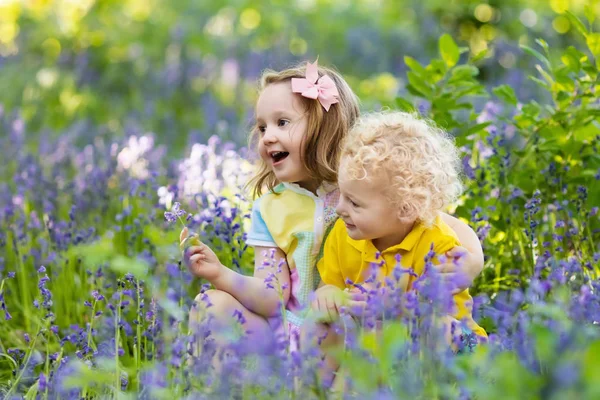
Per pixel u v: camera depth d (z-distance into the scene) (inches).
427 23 410.9
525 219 155.8
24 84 358.0
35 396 106.6
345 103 137.9
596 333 86.4
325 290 119.6
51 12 398.9
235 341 98.8
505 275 152.8
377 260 121.4
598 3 404.2
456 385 96.1
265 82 136.9
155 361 101.8
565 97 162.4
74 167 233.1
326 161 133.6
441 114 164.9
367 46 398.9
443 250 118.5
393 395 86.1
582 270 131.4
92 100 352.2
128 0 422.9
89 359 117.6
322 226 132.3
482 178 163.5
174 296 106.5
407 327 97.0
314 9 425.1
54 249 163.3
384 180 116.0
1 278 159.5
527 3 413.7
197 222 158.4
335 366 118.1
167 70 374.3
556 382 72.1
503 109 232.5
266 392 94.0
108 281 150.8
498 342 94.9
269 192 137.5
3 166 227.5
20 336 147.9
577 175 164.7
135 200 187.0
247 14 422.9
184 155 252.4
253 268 157.9
